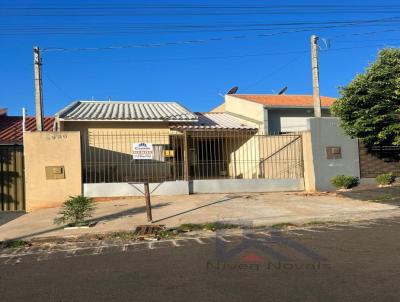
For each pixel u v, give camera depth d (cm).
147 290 582
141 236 993
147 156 1392
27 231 1091
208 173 1925
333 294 541
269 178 1748
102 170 1608
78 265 749
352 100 1648
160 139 1850
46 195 1473
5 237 1031
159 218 1191
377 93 1600
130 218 1198
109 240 977
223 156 1967
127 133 1830
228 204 1401
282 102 2492
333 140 1750
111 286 607
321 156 1731
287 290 561
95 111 1972
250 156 1944
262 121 2328
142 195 1554
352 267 668
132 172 1728
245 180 1681
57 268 732
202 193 1644
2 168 1499
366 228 1020
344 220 1152
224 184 1664
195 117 1884
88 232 1042
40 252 880
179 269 689
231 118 2384
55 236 1012
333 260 718
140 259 777
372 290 552
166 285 602
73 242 971
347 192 1625
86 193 1507
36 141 1481
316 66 1791
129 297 555
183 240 947
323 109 2433
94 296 565
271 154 1855
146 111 2036
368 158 1781
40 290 601
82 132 1788
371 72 1623
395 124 1598
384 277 607
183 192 1611
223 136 1958
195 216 1209
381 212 1235
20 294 585
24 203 1497
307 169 1725
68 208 1143
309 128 1733
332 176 1734
